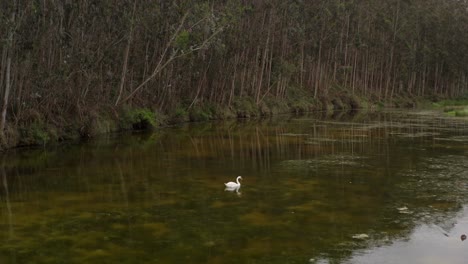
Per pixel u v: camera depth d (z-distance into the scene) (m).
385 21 87.56
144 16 38.84
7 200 17.95
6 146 29.05
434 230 14.47
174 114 48.12
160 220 15.48
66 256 12.46
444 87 112.06
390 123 47.91
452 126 44.38
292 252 12.73
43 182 20.81
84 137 35.50
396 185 20.19
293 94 72.75
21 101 30.94
